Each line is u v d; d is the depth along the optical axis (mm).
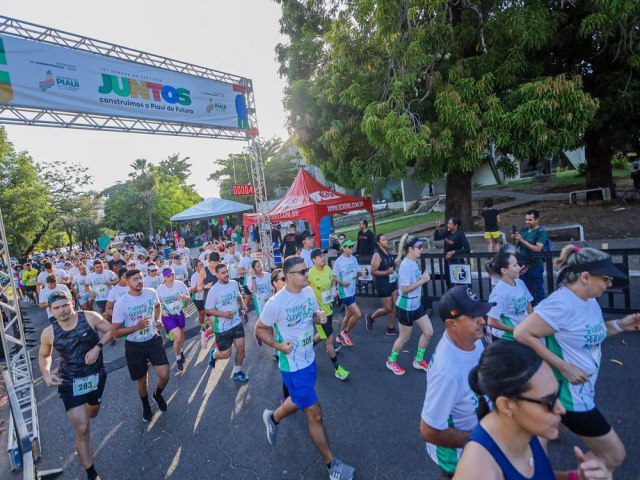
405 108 9711
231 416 4477
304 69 14977
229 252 11344
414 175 10992
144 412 4605
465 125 8523
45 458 4121
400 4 8961
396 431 3719
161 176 53750
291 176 32188
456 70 9336
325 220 16328
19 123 6566
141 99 7910
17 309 5832
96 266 9305
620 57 10211
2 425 5078
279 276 5004
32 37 6492
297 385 3248
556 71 11344
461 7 10367
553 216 13617
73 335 3588
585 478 1419
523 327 2441
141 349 4496
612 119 11734
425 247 12383
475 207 19984
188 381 5656
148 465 3754
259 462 3566
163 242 34344
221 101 9562
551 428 1273
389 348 5797
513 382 1269
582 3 9266
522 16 8523
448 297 1999
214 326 5352
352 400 4414
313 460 3484
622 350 4645
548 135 7793
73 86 6871
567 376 2260
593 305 2377
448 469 2027
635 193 14008
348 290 5828
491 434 1376
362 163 11547
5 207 21859
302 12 14875
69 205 37469
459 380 1938
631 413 3482
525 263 6070
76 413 3529
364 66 10727
